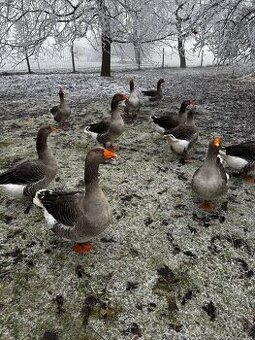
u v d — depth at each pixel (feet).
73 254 6.19
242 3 15.87
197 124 13.09
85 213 5.42
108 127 10.17
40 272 5.80
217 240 6.64
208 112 14.79
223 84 21.97
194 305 5.32
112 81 23.04
